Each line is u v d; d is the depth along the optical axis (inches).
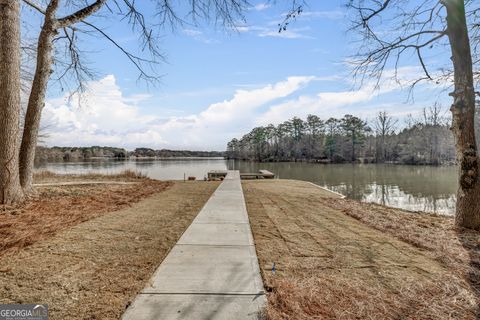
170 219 236.1
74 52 421.1
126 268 132.6
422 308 101.7
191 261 143.0
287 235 193.5
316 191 502.9
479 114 317.7
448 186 829.2
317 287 115.6
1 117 254.2
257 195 409.4
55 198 304.7
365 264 141.6
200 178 997.2
